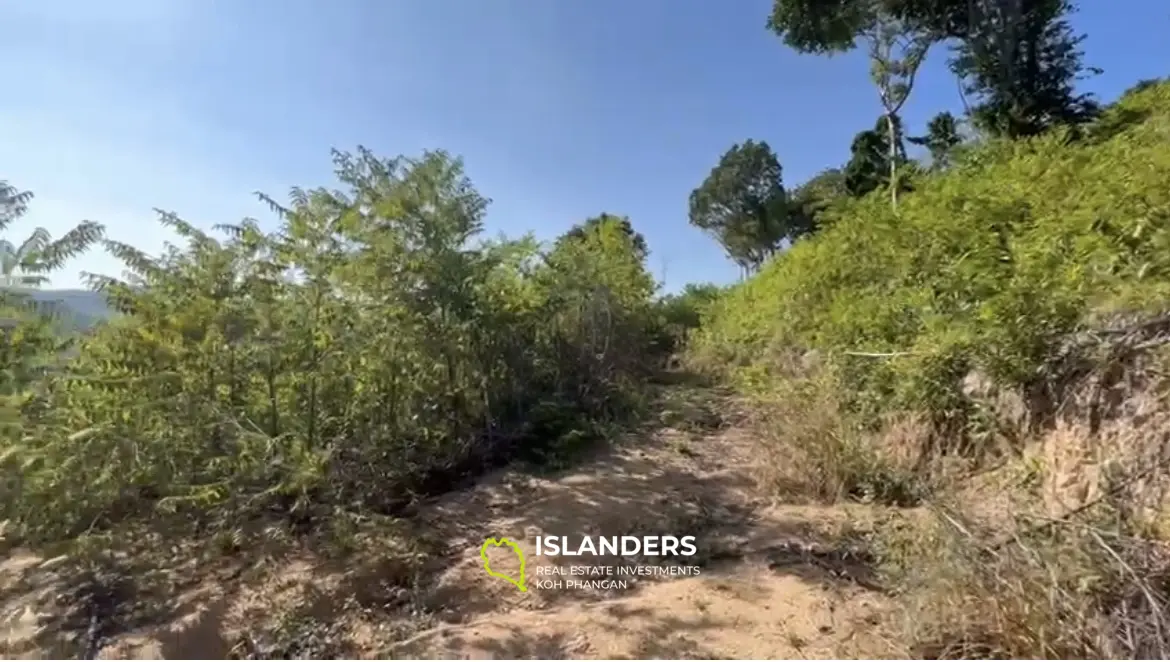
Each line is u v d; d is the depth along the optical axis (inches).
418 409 188.7
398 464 176.6
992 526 104.0
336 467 160.6
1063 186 195.8
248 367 164.1
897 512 140.5
